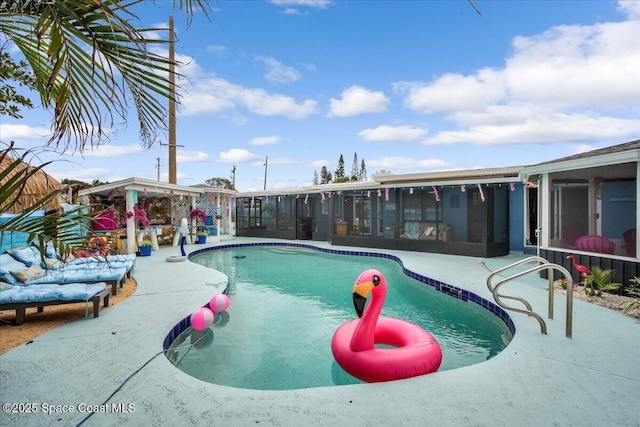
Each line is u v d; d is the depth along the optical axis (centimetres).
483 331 552
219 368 430
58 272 617
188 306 577
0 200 205
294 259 1269
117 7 180
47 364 361
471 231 1146
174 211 1681
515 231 1220
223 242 1614
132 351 395
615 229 651
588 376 329
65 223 247
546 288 676
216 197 1762
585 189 699
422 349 367
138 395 302
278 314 644
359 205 1459
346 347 382
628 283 612
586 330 446
